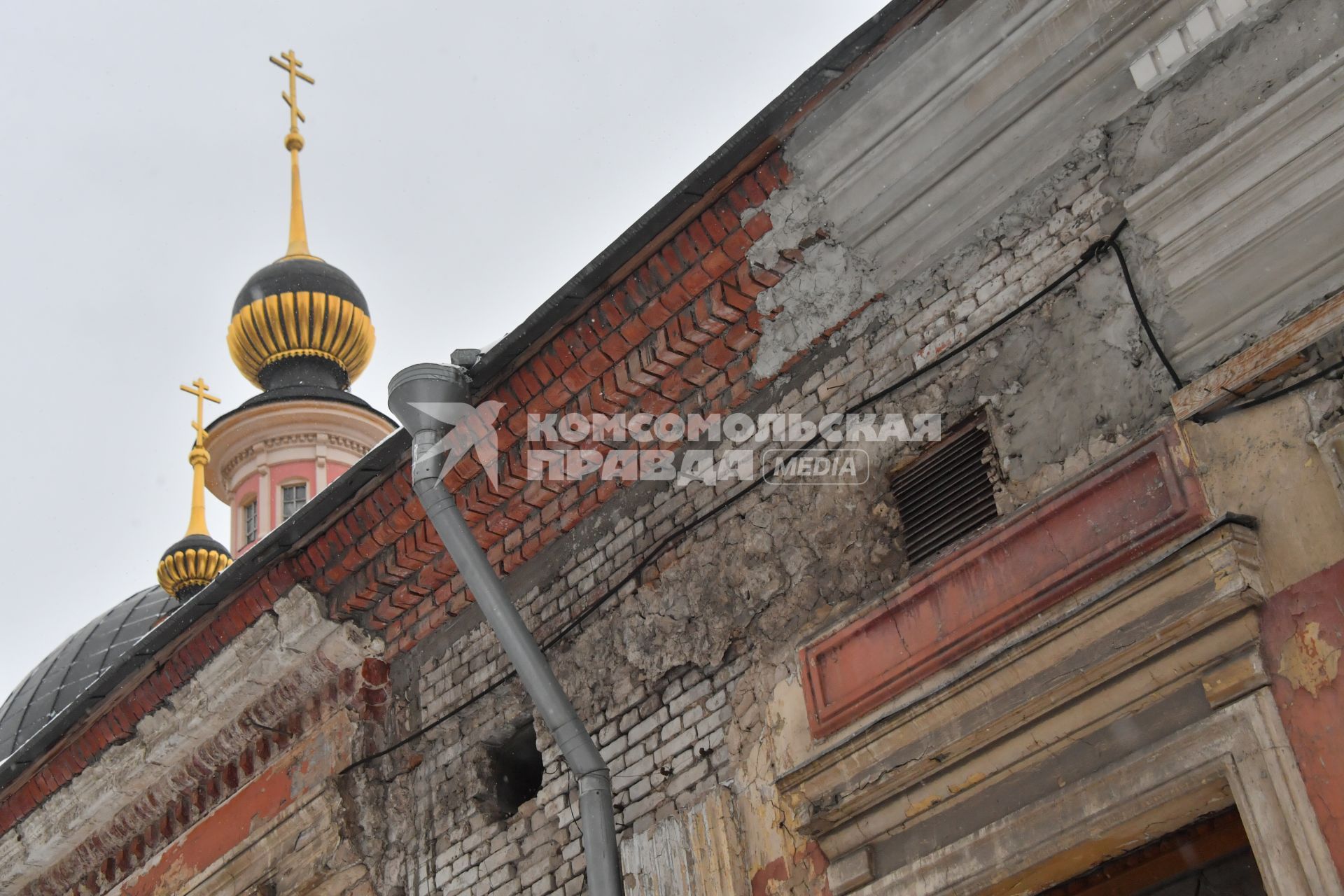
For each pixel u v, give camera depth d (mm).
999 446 6055
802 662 6426
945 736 5746
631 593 7309
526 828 7500
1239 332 5418
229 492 23797
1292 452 5117
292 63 27562
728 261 6750
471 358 7363
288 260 25172
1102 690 5359
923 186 6367
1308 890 4645
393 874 8078
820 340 6852
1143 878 5559
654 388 7211
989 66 6047
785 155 6512
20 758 9945
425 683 8383
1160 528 5332
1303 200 5285
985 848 5578
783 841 6305
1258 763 4871
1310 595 4961
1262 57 5535
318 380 24531
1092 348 5848
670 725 6973
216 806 9227
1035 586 5637
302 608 8562
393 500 8062
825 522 6598
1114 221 5875
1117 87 5902
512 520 7941
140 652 9164
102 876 9938
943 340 6375
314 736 8695
